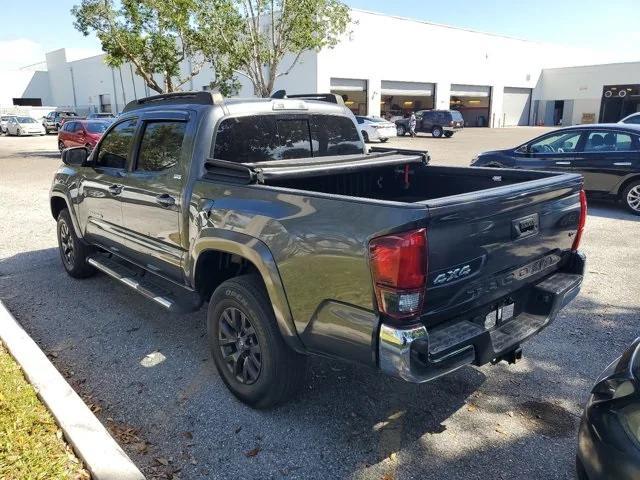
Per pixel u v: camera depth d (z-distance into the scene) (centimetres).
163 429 326
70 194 552
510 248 304
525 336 314
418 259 248
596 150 963
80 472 269
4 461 273
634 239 777
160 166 409
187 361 412
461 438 316
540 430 324
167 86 2014
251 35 1769
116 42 1916
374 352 265
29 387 339
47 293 560
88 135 2092
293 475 286
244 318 338
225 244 334
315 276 284
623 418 219
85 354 425
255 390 332
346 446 309
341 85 3506
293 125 434
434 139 3064
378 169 462
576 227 365
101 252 571
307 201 289
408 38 3822
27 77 5978
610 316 494
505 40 4544
